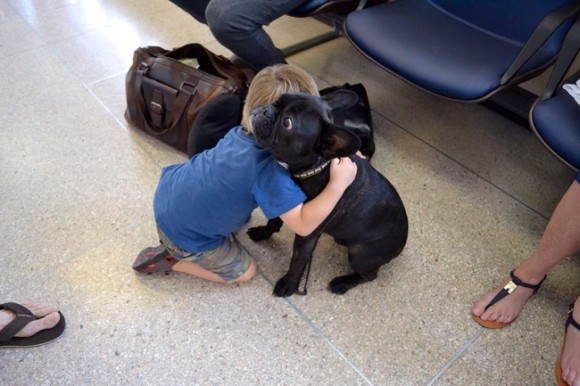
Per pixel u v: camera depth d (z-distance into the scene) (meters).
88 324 1.41
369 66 2.60
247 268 1.50
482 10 1.96
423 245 1.71
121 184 1.84
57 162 1.90
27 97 2.20
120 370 1.32
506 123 2.29
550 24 1.49
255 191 1.12
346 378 1.34
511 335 1.47
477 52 1.76
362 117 1.94
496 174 2.02
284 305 1.50
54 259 1.57
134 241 1.64
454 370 1.38
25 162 1.89
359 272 1.49
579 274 1.64
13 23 2.69
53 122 2.08
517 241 1.75
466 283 1.60
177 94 1.84
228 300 1.50
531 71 1.65
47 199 1.76
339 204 1.23
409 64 1.67
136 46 2.58
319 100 1.08
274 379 1.33
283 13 1.88
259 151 1.12
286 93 1.07
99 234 1.66
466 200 1.89
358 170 1.27
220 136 1.75
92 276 1.53
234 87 1.81
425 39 1.78
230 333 1.42
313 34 2.83
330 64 2.60
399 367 1.38
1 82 2.27
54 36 2.61
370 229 1.33
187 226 1.27
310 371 1.35
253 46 1.91
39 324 1.32
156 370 1.32
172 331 1.41
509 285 1.48
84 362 1.33
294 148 1.01
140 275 1.54
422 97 2.40
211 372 1.33
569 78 1.63
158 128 1.97
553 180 2.01
